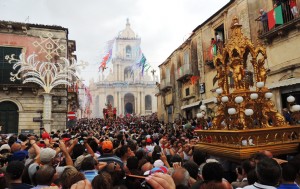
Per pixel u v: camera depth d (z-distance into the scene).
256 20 14.46
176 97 27.56
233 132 5.51
